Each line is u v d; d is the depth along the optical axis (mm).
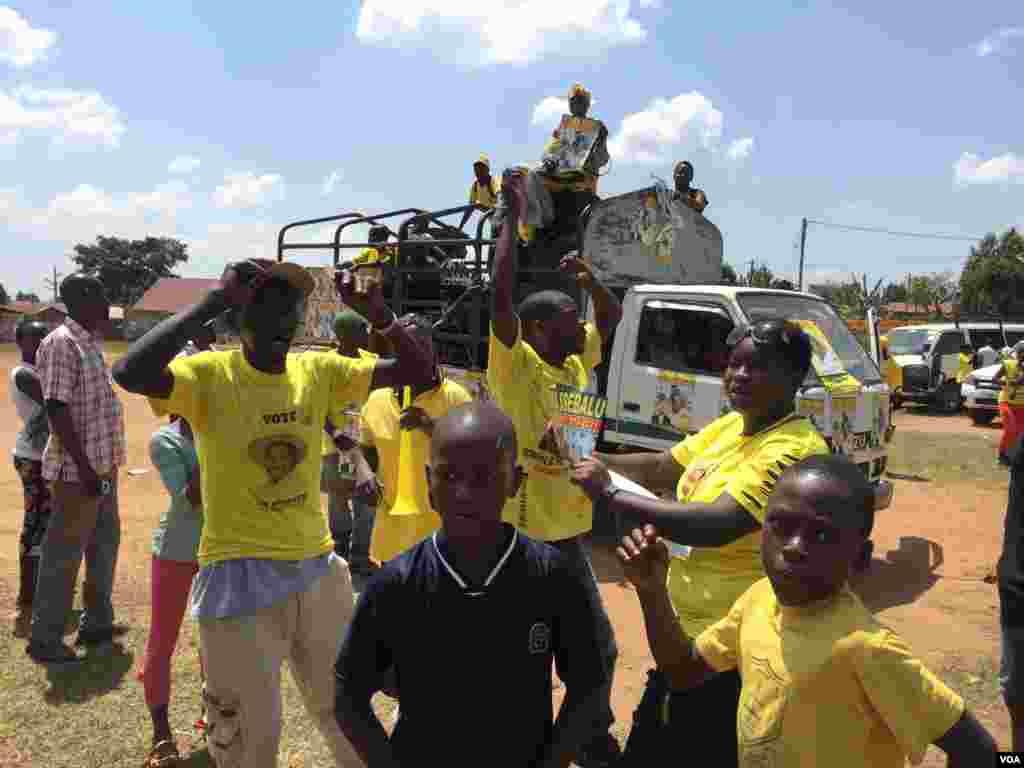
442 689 1863
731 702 2352
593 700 1959
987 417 17062
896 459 12336
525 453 3508
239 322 2744
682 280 8203
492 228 7465
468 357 7914
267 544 2775
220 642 2734
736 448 2613
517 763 1891
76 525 4594
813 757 1805
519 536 1959
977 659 4973
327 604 2896
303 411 2857
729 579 2479
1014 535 3025
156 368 2473
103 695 4227
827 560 1771
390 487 3824
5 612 5316
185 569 3625
